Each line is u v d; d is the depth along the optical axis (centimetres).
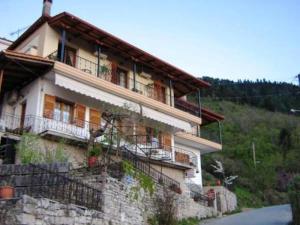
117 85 2352
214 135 3825
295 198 1898
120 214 1501
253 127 6994
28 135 1802
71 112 2203
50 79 2133
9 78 2162
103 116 2116
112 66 2556
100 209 1373
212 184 3872
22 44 2512
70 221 1175
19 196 1115
